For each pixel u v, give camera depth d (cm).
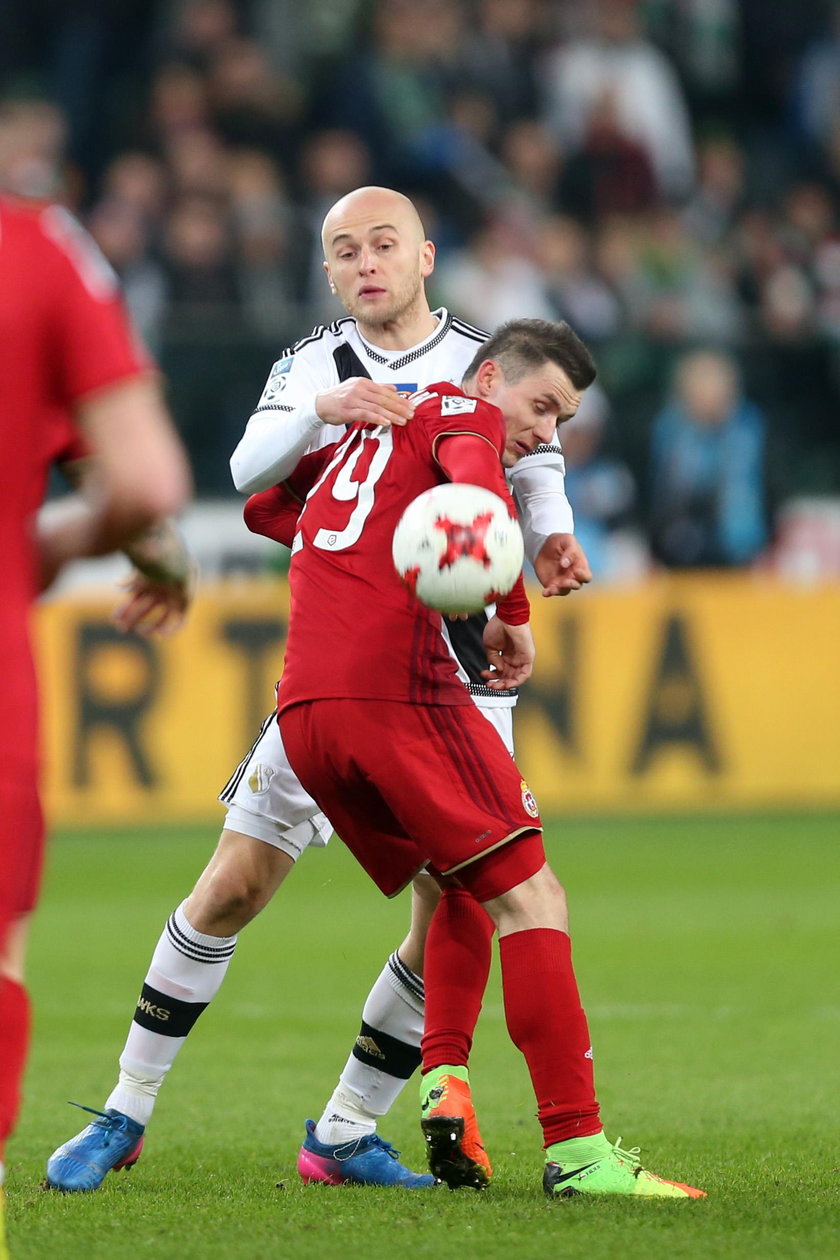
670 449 5453
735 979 2744
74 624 4688
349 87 5941
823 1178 1428
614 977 2759
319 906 3719
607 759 4947
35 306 892
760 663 5066
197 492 5203
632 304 5712
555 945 1337
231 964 2947
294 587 1417
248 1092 1948
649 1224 1210
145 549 1037
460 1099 1382
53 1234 1204
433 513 1243
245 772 1488
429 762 1337
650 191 6241
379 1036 1488
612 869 4094
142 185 5403
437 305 5494
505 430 1390
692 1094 1897
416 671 1342
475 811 1331
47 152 5603
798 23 6950
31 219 909
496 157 6044
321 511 1410
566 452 5262
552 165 6112
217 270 5312
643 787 4962
